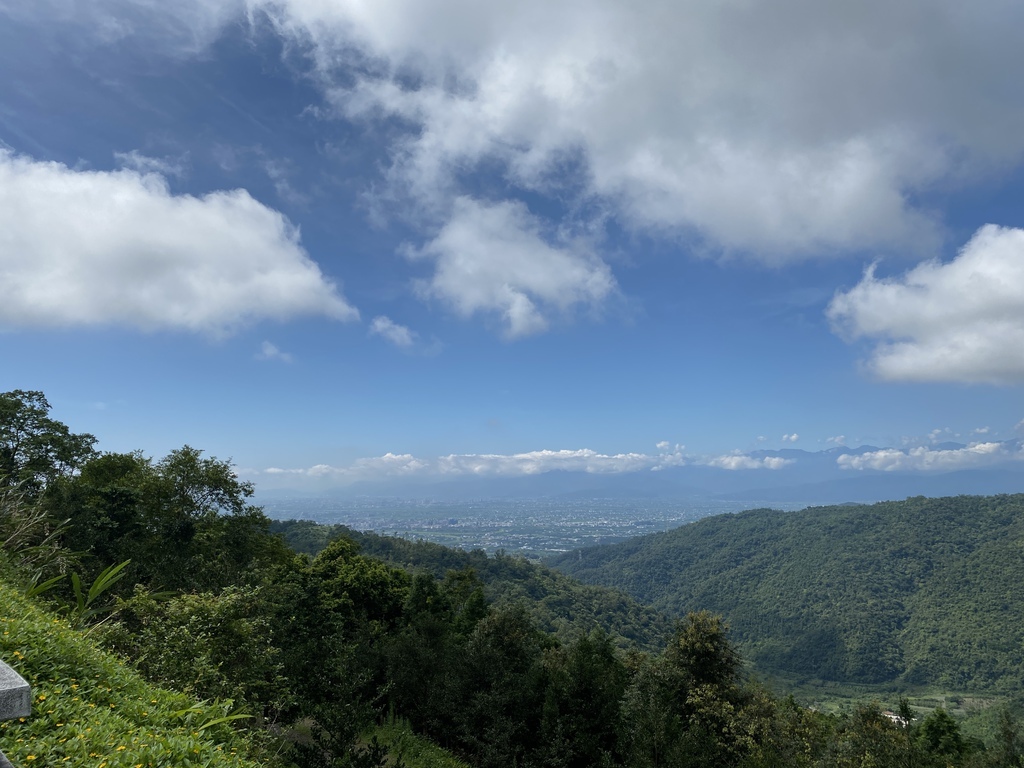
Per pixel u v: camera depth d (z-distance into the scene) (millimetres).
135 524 24641
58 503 22781
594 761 19672
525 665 25406
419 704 22641
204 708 7574
